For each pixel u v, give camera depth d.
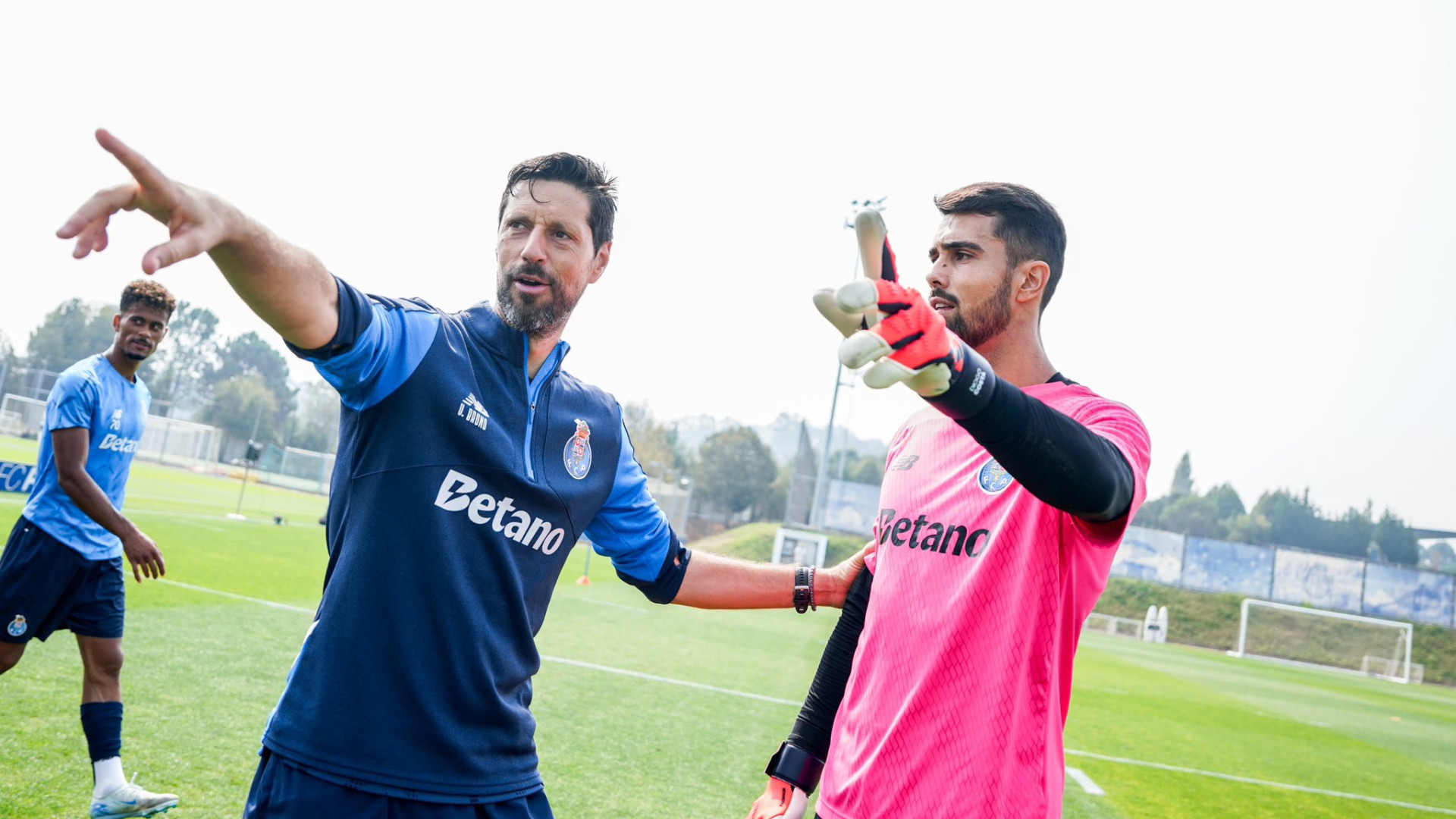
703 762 5.30
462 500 1.97
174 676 5.44
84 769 3.77
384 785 1.85
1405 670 30.50
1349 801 6.70
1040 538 1.78
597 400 2.38
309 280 1.58
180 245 1.28
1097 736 8.21
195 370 89.06
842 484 40.62
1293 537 89.19
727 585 2.62
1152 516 92.12
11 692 4.59
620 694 7.07
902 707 1.86
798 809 2.22
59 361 72.56
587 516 2.27
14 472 15.18
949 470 2.02
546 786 4.51
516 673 2.09
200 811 3.51
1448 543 84.19
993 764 1.74
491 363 2.09
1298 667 28.88
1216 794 6.35
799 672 9.50
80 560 3.68
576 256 2.14
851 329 1.26
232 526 17.19
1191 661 21.91
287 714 1.90
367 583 1.91
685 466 81.69
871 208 1.27
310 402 84.69
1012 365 2.03
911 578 1.96
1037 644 1.77
